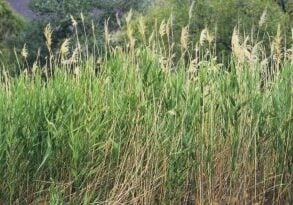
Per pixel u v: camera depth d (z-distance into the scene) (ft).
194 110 19.69
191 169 19.67
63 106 19.16
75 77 20.62
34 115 19.06
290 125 20.02
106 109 19.45
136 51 21.34
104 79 20.29
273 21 33.86
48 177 19.21
